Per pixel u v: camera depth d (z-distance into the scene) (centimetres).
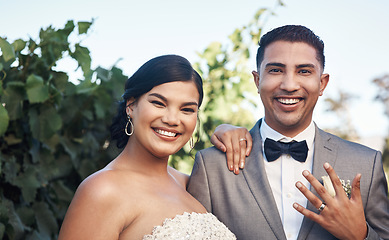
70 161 384
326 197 232
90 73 405
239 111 464
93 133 414
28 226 331
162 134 236
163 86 234
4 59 315
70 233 214
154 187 238
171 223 220
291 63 257
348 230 232
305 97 259
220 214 270
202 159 284
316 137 277
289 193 269
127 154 245
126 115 251
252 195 267
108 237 213
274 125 278
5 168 317
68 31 360
